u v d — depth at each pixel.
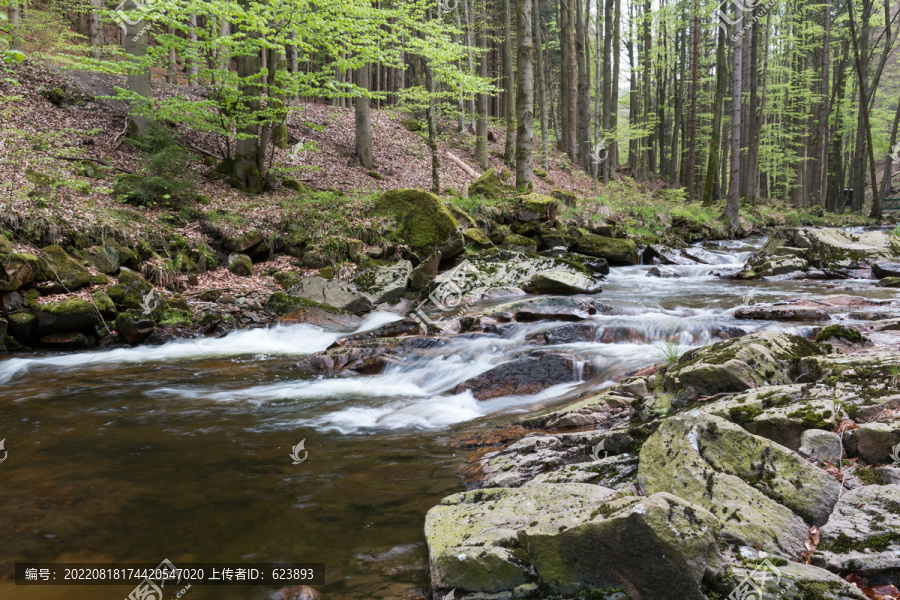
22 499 3.53
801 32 27.20
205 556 2.89
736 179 20.14
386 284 10.67
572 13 25.72
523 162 17.00
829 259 11.92
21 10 16.31
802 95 29.05
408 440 4.61
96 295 8.58
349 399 5.85
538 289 10.74
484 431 4.67
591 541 2.33
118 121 14.79
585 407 4.51
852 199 30.28
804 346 4.38
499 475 3.63
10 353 7.84
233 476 3.89
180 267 10.20
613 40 29.12
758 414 3.37
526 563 2.47
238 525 3.20
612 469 3.29
